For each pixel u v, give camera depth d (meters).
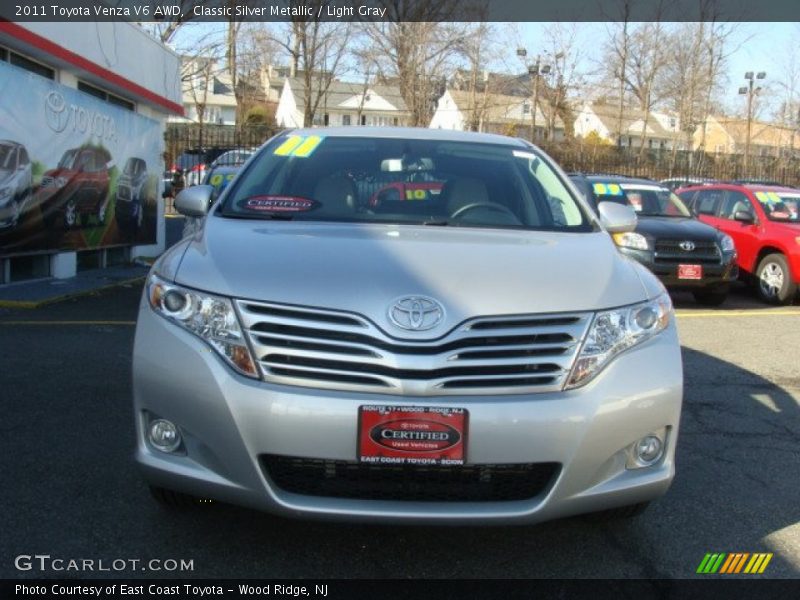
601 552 3.37
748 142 36.94
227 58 23.84
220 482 2.87
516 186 4.30
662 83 39.34
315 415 2.75
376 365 2.80
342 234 3.51
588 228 4.05
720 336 8.28
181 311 2.99
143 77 12.21
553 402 2.84
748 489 4.12
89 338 6.93
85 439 4.44
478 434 2.78
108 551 3.22
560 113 42.47
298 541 3.35
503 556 3.30
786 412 5.54
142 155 12.52
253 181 4.18
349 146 4.51
